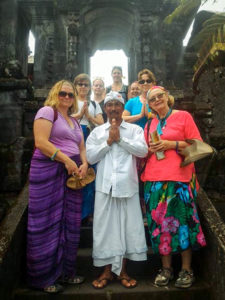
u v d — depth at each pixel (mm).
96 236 2742
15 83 5598
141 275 3072
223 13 6016
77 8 8891
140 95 4074
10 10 8562
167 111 2986
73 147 2844
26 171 5078
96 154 2883
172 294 2611
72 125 3008
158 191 2756
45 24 9062
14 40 8430
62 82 2965
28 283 2686
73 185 2736
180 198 2688
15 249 2740
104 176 2822
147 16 8992
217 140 5434
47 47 8875
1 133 5484
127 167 2846
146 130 3162
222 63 6379
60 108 2941
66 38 8844
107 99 2924
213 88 5957
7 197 4906
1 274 2367
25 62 10125
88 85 4008
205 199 3297
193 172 2926
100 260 2697
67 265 2717
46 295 2584
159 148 2754
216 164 5082
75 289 2676
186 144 2799
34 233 2623
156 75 8523
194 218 2684
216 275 2578
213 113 5723
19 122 5523
